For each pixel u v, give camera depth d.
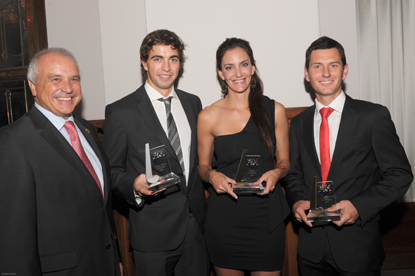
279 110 1.94
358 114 1.64
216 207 1.95
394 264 2.66
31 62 1.44
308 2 2.44
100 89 2.61
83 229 1.38
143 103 1.87
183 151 1.92
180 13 2.46
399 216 2.66
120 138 1.82
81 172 1.40
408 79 2.56
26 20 2.87
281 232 1.91
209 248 1.98
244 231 1.89
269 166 1.92
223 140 1.92
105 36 2.55
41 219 1.30
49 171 1.32
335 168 1.64
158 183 1.60
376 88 2.55
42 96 1.42
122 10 2.52
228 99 1.98
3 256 1.17
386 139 1.58
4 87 2.98
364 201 1.54
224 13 2.45
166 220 1.83
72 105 1.46
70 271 1.33
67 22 2.61
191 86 2.50
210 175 1.87
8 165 1.23
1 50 2.94
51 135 1.37
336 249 1.62
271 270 1.88
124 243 2.52
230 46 1.87
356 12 2.50
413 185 2.64
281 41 2.46
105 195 1.53
